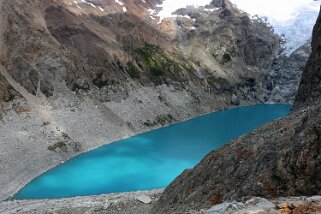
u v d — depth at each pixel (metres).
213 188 32.50
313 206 16.78
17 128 106.44
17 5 139.12
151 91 151.00
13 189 84.12
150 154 107.75
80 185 86.50
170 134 130.25
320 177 24.08
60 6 153.75
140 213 51.41
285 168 26.42
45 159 99.06
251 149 32.22
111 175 92.19
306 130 27.23
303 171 25.34
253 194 26.84
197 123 146.62
